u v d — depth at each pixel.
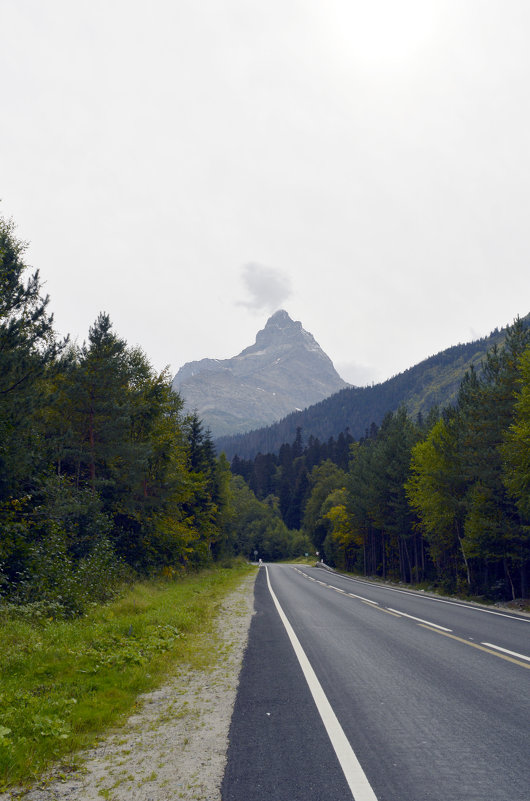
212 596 21.34
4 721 5.46
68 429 21.22
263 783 3.93
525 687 6.62
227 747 4.73
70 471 24.78
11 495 15.46
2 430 14.33
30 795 3.89
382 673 7.48
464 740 4.74
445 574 34.03
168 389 29.64
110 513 24.52
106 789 3.96
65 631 10.38
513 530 23.03
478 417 27.08
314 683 6.98
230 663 8.58
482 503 24.52
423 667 7.84
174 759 4.50
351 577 47.84
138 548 26.20
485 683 6.83
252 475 174.62
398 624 12.85
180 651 9.43
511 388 25.22
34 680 7.31
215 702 6.27
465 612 16.05
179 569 33.22
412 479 38.75
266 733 5.06
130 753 4.71
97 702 6.31
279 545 121.25
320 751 4.54
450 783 3.85
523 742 4.67
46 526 16.58
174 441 30.70
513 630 11.88
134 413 25.47
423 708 5.75
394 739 4.79
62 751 4.79
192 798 3.74
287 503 148.88
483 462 25.05
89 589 15.71
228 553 72.56
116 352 24.81
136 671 7.87
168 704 6.30
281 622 13.45
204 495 42.19
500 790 3.72
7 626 10.15
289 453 177.75
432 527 33.19
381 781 3.91
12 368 15.13
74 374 22.61
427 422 46.41
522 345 25.48
